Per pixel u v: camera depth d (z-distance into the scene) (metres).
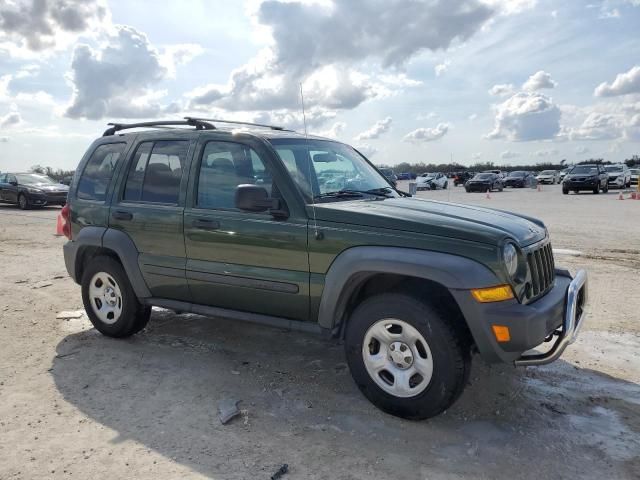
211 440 3.27
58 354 4.72
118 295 5.01
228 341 5.07
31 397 3.86
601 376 4.24
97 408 3.69
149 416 3.58
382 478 2.89
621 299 6.35
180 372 4.31
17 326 5.53
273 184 3.96
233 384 4.09
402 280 3.68
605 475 2.92
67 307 6.26
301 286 3.80
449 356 3.29
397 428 3.42
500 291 3.23
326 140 4.83
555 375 4.26
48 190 19.97
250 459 3.06
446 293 3.48
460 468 2.98
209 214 4.24
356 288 3.76
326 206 3.78
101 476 2.90
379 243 3.51
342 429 3.41
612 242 10.69
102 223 4.97
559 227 13.29
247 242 4.03
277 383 4.11
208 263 4.27
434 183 41.47
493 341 3.21
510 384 4.09
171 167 4.62
